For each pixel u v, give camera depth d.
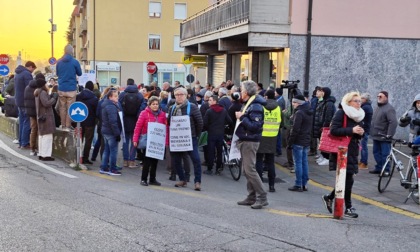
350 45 16.62
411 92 17.06
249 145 7.98
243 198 9.19
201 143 11.66
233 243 5.80
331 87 16.66
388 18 16.73
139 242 5.76
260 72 20.58
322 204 8.99
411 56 16.95
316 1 16.34
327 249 5.69
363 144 12.33
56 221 6.61
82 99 11.73
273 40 16.25
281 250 5.57
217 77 27.58
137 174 11.24
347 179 7.61
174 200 8.43
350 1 16.48
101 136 12.23
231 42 20.02
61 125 12.88
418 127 10.34
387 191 9.98
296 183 10.14
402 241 6.20
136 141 9.98
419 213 8.34
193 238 5.98
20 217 6.75
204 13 22.84
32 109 12.48
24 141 13.84
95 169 11.47
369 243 6.02
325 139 7.72
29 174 10.28
